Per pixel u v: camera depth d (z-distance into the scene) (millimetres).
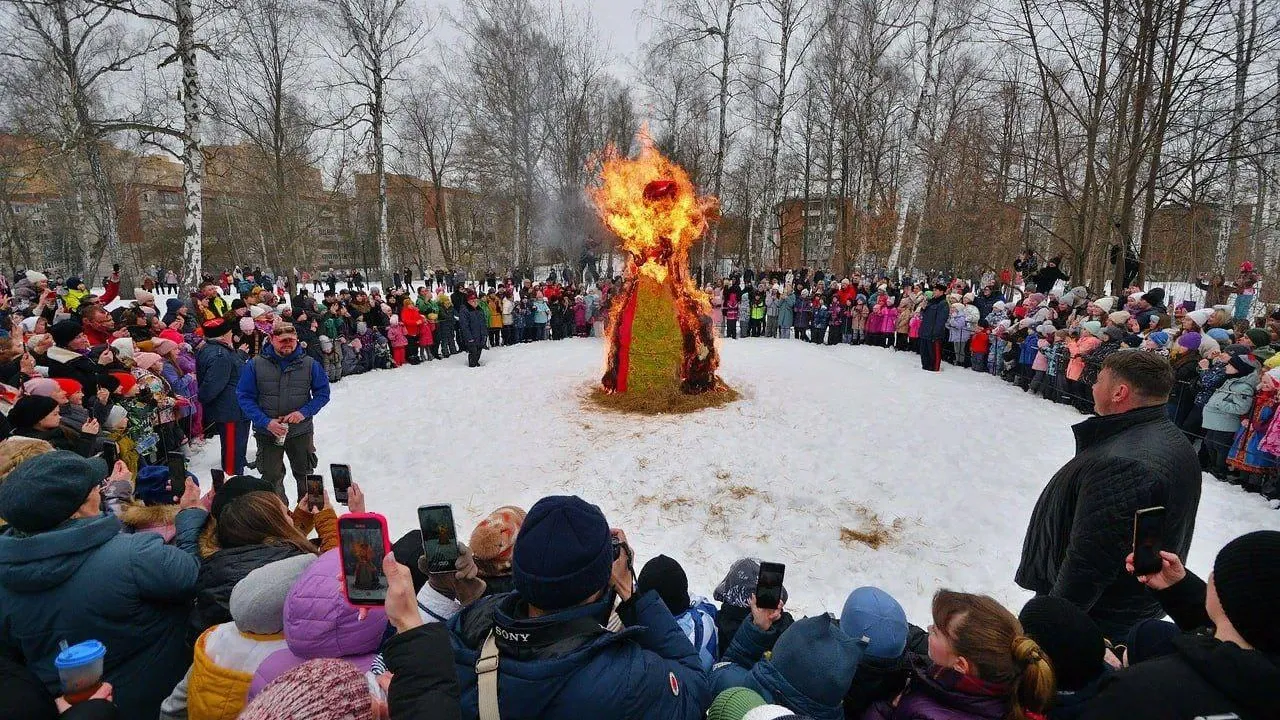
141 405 6586
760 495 6855
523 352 16078
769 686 2088
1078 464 3045
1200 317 9305
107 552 2469
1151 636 2402
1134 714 1542
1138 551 2258
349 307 14141
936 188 28438
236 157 29797
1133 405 2982
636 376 10375
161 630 2596
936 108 26422
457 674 1800
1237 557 1603
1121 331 9695
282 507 2969
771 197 28031
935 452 8164
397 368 14281
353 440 8891
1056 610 2195
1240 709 1460
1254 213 18094
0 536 2432
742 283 27719
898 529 6117
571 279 33844
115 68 18719
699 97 29688
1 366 6426
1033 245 31266
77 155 26672
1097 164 13719
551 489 7125
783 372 12578
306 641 2162
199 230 16141
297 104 27688
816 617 2188
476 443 8625
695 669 2105
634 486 7125
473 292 15062
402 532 6246
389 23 26609
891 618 2477
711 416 9578
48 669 2412
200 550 2994
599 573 1744
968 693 2014
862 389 11250
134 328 9062
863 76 27141
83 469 2502
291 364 6273
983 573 5359
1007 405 10609
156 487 4105
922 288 16984
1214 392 7320
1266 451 6504
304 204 37125
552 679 1617
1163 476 2717
